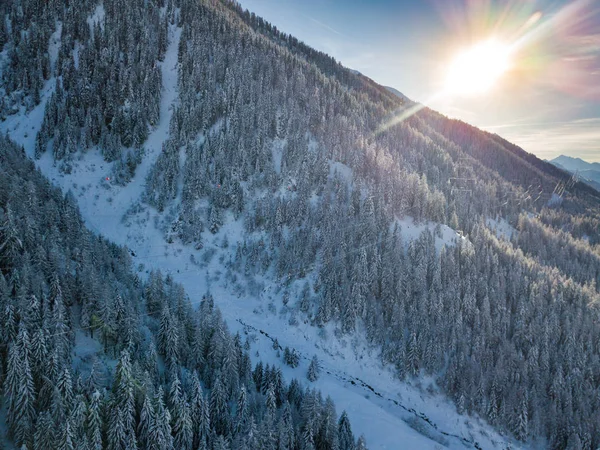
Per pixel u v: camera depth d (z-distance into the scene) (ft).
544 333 303.48
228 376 197.88
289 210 365.20
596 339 319.47
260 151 407.64
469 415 261.24
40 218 243.81
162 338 203.51
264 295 316.60
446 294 314.35
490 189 606.55
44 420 136.05
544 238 531.09
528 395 263.70
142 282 279.28
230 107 446.19
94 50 460.14
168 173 377.71
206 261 338.34
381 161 438.40
